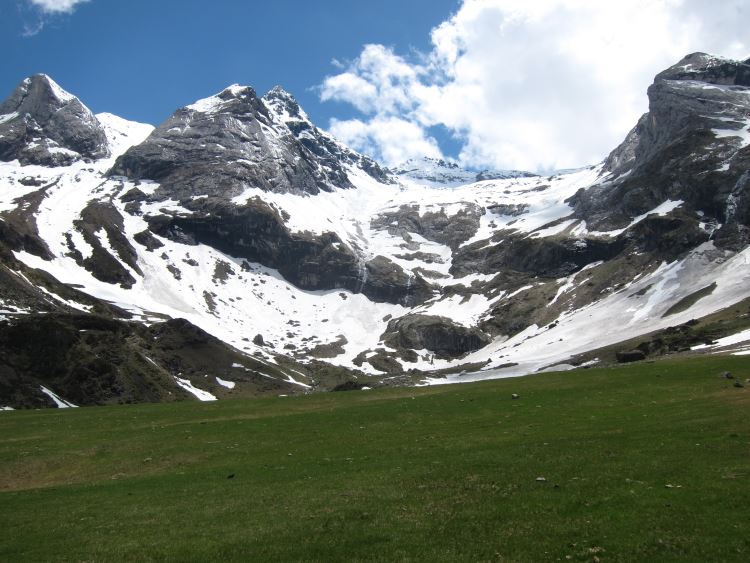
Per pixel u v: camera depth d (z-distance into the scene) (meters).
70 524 35.56
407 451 47.69
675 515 28.53
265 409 76.19
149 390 161.50
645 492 31.92
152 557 29.00
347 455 48.34
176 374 193.25
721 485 31.89
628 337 193.38
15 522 36.81
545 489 33.97
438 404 69.31
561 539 27.06
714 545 25.28
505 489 34.66
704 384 63.12
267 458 49.94
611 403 59.88
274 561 27.27
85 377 149.25
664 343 140.00
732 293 193.88
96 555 29.83
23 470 52.22
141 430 64.38
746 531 26.30
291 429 61.12
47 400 137.25
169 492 41.53
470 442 48.66
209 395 184.25
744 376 65.00
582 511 30.06
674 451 39.31
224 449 54.44
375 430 57.91
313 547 28.39
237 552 28.66
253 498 37.84
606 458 39.25
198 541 30.58
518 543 27.02
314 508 34.41
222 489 40.97
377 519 31.50
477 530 28.89
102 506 39.09
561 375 85.19
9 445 59.03
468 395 74.75
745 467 34.59
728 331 132.12
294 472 44.09
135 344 189.88
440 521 30.45
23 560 29.91
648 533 26.84
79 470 51.56
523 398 68.06
